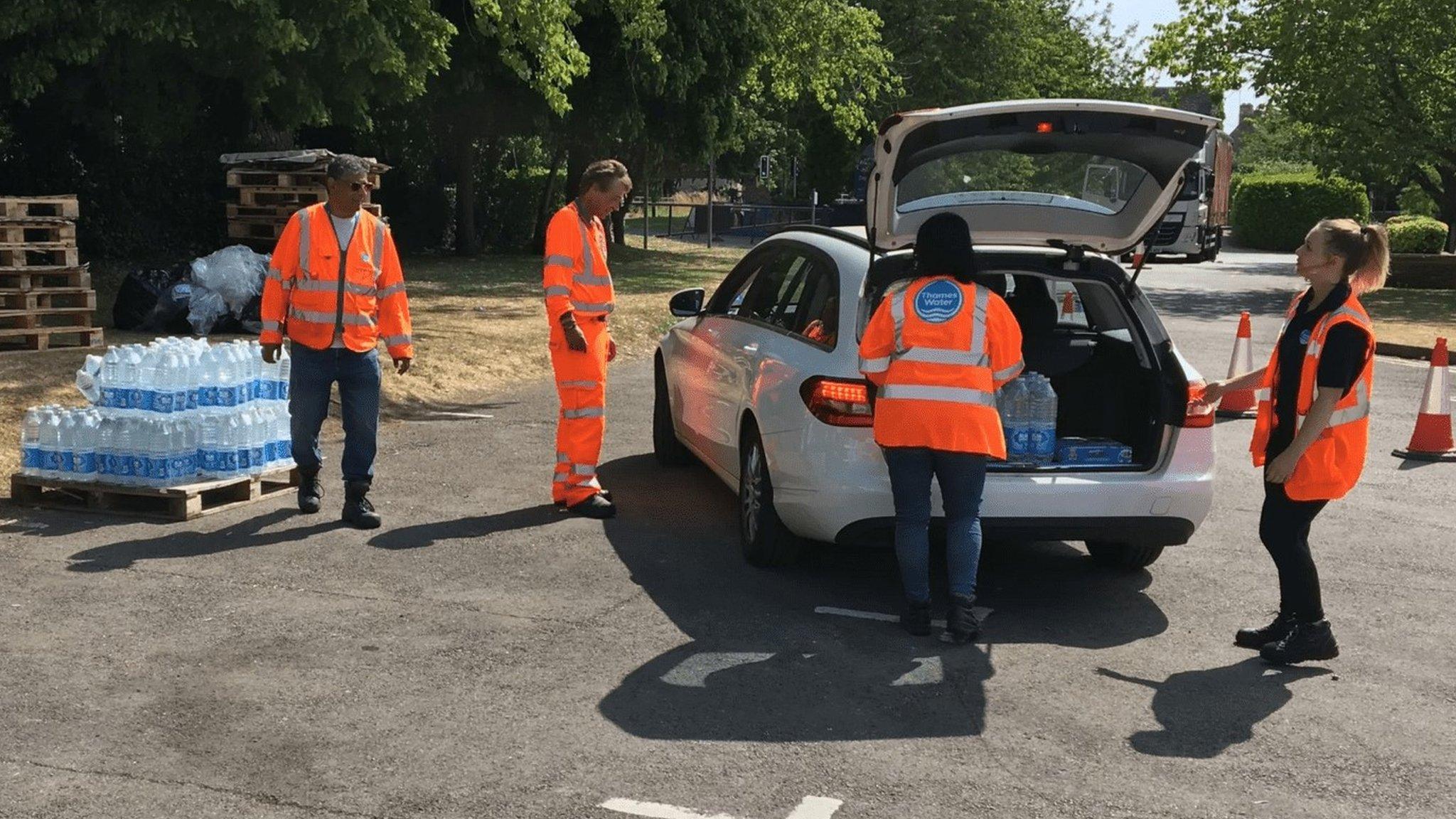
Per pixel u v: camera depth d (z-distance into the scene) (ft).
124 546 21.36
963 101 147.64
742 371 22.06
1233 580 21.22
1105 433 20.57
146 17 46.75
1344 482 16.78
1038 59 160.15
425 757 13.66
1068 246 19.92
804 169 153.99
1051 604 19.81
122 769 13.25
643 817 12.41
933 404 17.25
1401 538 24.06
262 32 47.24
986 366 17.47
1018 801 12.95
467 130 88.89
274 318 23.04
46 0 46.16
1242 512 25.93
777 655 17.06
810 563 21.48
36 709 14.70
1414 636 18.61
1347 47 88.22
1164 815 12.75
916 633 17.98
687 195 227.40
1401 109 89.51
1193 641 18.19
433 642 17.17
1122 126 18.28
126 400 23.45
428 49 55.11
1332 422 16.71
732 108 92.43
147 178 71.15
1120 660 17.33
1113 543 21.61
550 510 24.43
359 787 12.94
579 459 24.04
